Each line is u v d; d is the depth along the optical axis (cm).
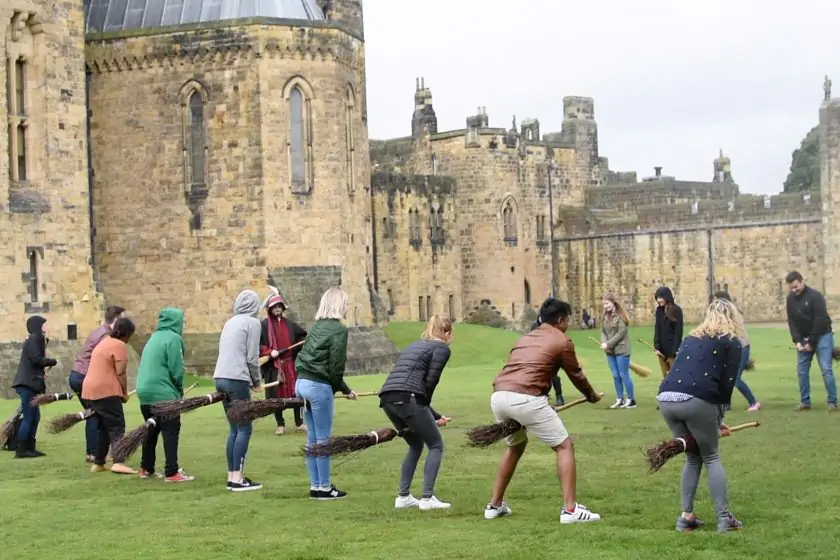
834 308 9094
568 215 10694
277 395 3169
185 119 6141
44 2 5266
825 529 1831
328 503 2170
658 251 10162
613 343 3594
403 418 2061
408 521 1984
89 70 6259
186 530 1972
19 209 5112
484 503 2117
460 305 10012
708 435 1817
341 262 6250
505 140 10175
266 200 6059
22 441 2872
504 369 1934
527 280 10481
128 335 2644
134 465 2717
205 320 6119
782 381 4303
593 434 2973
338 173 6250
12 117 5159
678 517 1925
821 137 9181
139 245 6206
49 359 2898
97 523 2056
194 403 2366
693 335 1847
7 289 5044
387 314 8369
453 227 9969
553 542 1784
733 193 11988
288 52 6109
